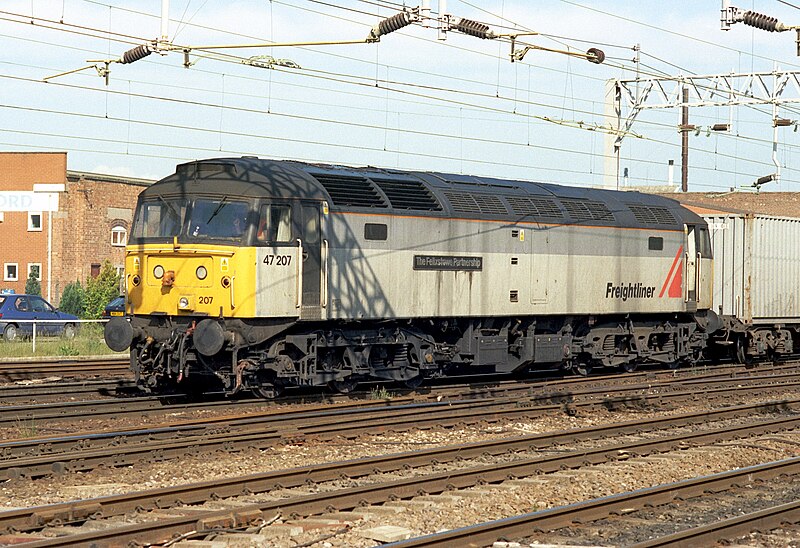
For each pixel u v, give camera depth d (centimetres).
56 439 1608
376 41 2233
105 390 2420
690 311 3177
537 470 1526
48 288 5762
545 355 2797
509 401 2289
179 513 1187
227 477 1453
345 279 2284
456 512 1266
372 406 2197
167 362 2191
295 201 2206
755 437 1927
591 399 2398
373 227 2344
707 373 3139
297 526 1163
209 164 2239
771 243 3484
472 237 2564
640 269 3020
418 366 2500
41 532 1109
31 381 2669
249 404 2189
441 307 2494
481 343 2628
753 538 1154
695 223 3206
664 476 1532
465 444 1673
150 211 2267
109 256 6147
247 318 2144
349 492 1279
